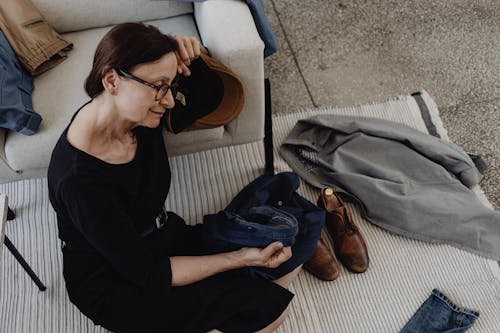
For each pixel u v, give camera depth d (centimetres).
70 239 113
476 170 168
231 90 133
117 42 84
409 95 198
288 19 228
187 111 122
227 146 179
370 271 155
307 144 173
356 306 149
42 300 151
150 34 87
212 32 139
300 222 140
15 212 170
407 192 160
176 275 113
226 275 121
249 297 117
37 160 146
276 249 121
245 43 135
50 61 154
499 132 189
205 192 173
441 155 167
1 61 138
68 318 147
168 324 113
